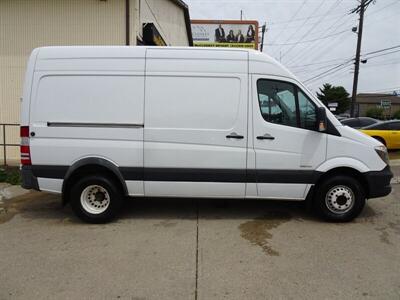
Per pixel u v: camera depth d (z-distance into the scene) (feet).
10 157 33.19
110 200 17.15
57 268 12.55
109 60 16.76
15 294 10.82
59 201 21.38
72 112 16.80
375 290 11.10
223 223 17.21
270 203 20.56
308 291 11.02
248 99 16.67
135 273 12.17
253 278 11.83
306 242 14.89
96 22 30.73
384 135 45.88
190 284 11.44
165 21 44.01
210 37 87.10
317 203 17.34
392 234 15.89
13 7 31.07
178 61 16.72
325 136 16.83
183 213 18.78
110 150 16.83
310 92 16.85
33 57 16.93
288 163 16.87
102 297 10.67
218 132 16.70
